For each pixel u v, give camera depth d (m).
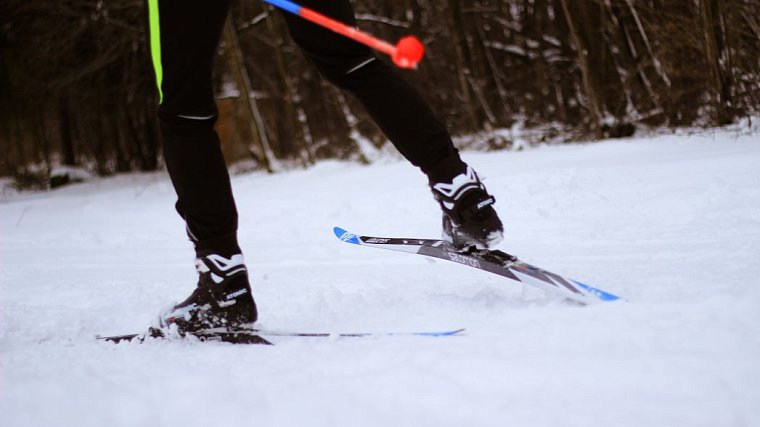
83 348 2.19
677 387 1.34
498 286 2.66
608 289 2.29
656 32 10.35
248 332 2.18
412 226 5.59
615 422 1.21
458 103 15.63
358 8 16.45
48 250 6.17
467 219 2.18
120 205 10.01
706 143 7.62
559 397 1.34
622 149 8.11
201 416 1.34
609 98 11.54
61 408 1.40
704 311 1.76
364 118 15.58
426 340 1.86
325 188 8.82
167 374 1.70
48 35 14.90
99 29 15.24
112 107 17.30
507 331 1.85
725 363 1.42
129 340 2.29
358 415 1.31
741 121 9.05
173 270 4.54
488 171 7.82
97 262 5.20
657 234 3.82
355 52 2.16
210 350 2.05
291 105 15.36
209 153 2.14
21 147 17.62
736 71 9.29
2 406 1.43
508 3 16.38
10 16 14.99
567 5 11.45
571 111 14.80
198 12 2.04
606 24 11.73
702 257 2.96
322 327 2.24
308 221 6.45
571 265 3.18
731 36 9.34
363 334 2.03
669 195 4.82
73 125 17.88
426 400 1.37
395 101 2.18
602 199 5.18
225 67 16.56
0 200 14.30
